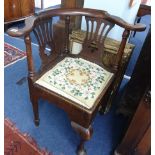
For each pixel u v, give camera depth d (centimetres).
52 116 132
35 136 116
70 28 131
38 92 99
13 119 126
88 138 93
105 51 117
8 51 197
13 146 109
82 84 97
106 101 124
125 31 95
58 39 125
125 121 135
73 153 109
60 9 99
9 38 220
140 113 80
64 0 129
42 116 131
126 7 114
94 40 108
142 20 298
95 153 111
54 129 123
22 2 232
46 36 98
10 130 118
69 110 92
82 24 136
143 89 115
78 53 123
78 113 88
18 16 237
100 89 96
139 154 89
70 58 117
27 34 81
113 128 129
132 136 90
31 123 125
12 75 166
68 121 130
